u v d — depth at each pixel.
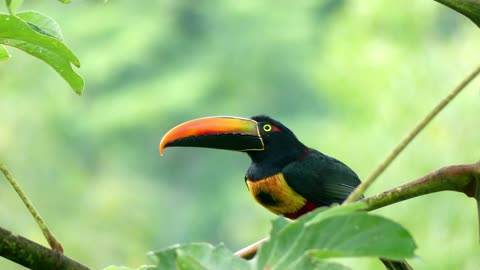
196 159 28.70
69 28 29.08
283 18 30.31
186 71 30.17
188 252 3.13
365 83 12.93
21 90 16.67
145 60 29.86
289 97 30.08
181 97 29.39
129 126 28.36
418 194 4.16
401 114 12.27
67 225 15.77
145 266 3.78
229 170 28.86
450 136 11.17
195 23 30.83
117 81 29.59
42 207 16.06
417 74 12.41
